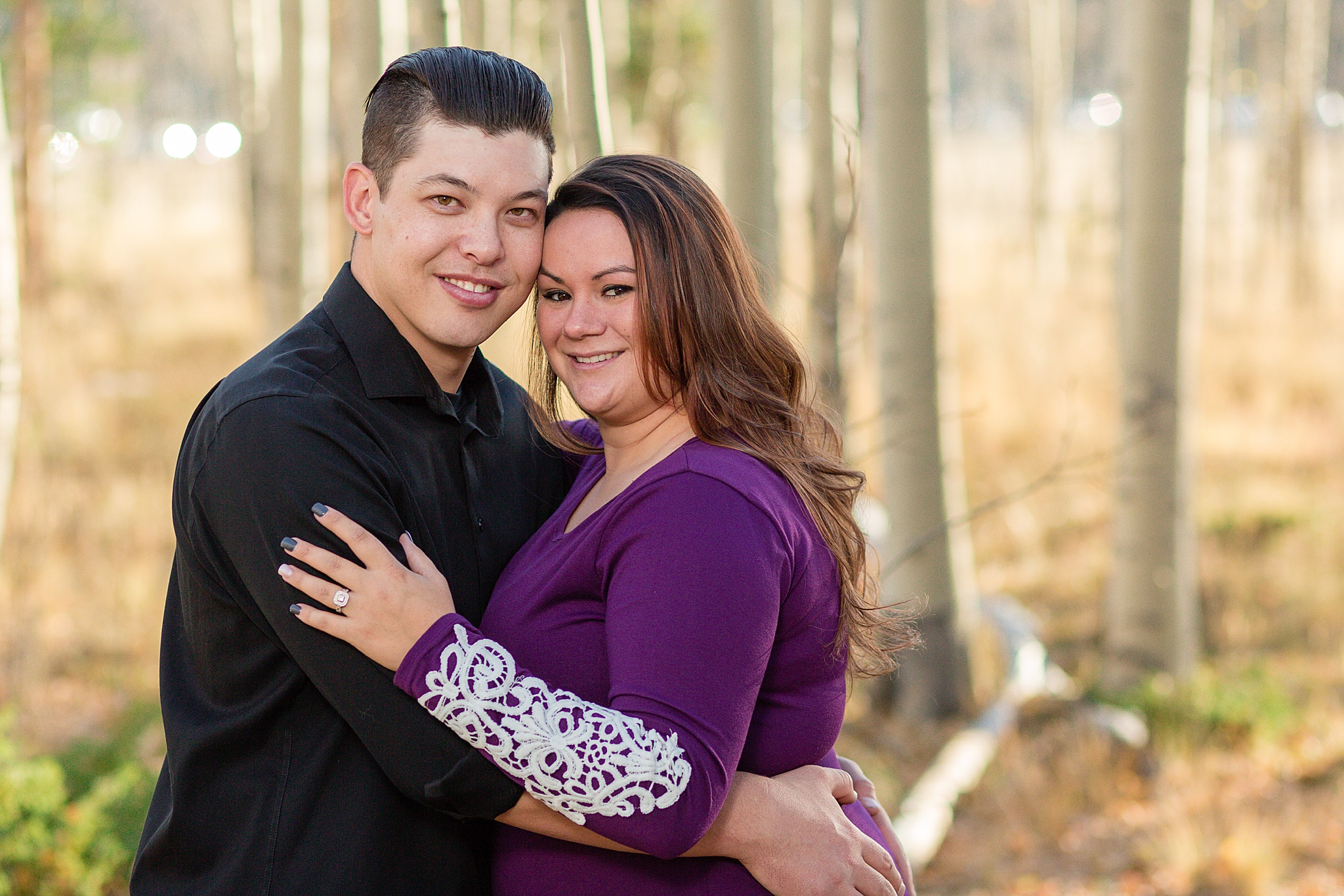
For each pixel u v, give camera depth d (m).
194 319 12.62
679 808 1.39
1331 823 4.69
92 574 6.07
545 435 2.01
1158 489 5.80
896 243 5.14
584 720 1.38
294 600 1.45
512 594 1.67
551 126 1.68
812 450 1.70
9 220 5.01
